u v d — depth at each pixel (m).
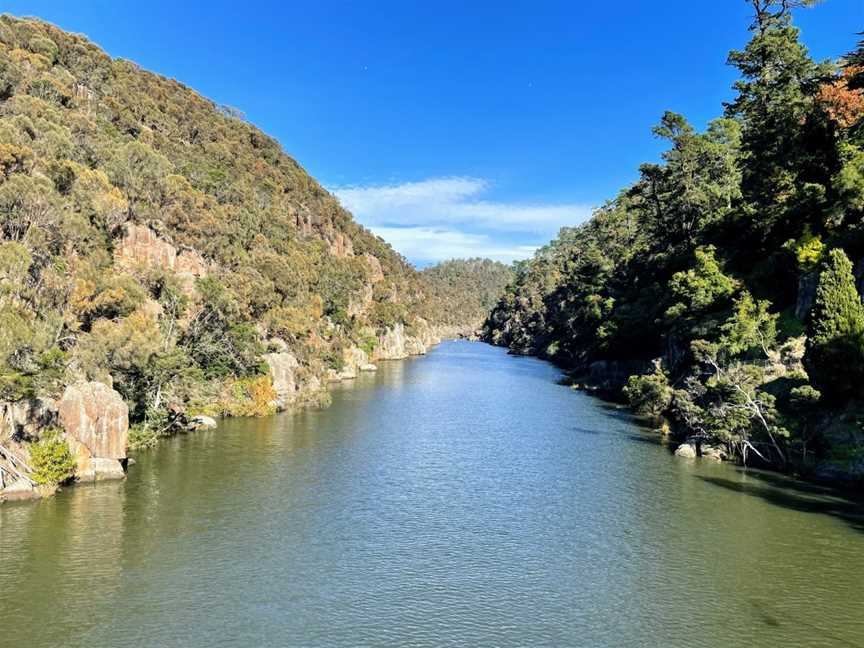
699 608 30.50
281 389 85.25
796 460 52.69
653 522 41.62
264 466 53.72
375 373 134.62
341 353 127.19
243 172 160.50
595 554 36.56
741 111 93.81
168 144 130.50
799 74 87.31
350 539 38.25
